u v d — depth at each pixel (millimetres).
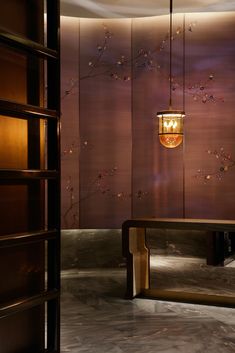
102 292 6566
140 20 7992
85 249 7949
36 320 3404
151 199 8047
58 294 3326
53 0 3303
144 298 6230
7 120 3111
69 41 7797
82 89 7902
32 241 3059
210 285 6910
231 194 7871
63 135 7773
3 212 3090
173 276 7441
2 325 3105
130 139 8047
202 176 7949
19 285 3246
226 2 7246
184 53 7926
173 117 6703
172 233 8406
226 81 7848
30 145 3314
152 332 4863
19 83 3221
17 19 3197
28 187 3295
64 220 7828
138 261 6324
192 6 7434
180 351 4328
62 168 7773
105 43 7957
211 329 4965
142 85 8016
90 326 5055
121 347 4426
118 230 8016
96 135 7961
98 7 7355
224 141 7879
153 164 8023
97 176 7965
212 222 5840
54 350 3332
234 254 8891
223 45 7832
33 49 3061
